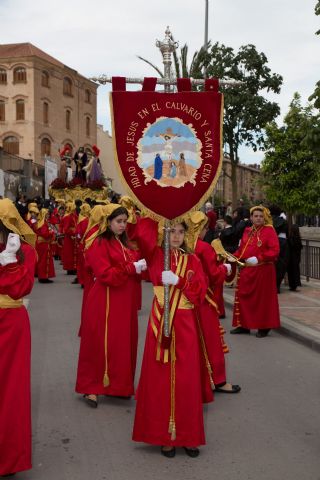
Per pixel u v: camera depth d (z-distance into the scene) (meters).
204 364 5.19
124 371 5.77
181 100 4.69
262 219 8.77
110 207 5.81
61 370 6.96
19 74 53.91
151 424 4.46
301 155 13.65
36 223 15.11
